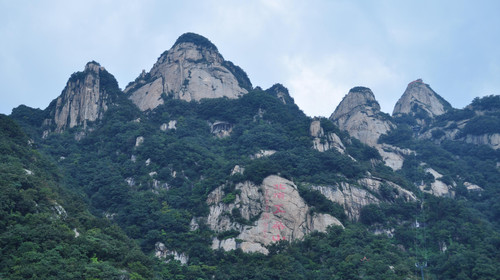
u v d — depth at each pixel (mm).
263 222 114125
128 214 116688
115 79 177000
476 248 106938
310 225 117438
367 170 138875
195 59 196500
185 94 180375
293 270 101188
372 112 199250
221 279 99062
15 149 105000
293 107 182875
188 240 110500
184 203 121688
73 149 145875
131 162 136875
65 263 74125
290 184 123250
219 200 119500
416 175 161125
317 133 150000
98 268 76562
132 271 82750
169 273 99375
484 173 164375
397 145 181750
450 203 124375
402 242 117062
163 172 130875
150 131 151500
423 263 105125
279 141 147875
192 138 153000
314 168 134250
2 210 78312
